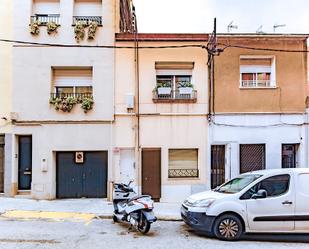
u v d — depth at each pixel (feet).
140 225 30.55
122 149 48.19
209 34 48.24
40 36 47.85
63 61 47.75
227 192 30.99
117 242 27.40
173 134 47.98
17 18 47.88
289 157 49.01
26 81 47.55
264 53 48.34
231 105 47.98
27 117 47.39
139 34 48.01
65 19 48.14
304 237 30.07
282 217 29.30
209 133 47.91
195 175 48.62
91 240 27.84
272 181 30.22
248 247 26.58
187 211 30.58
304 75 48.57
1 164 48.03
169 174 48.39
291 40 48.57
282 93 48.29
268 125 48.06
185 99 47.85
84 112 47.70
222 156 48.75
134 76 48.06
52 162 47.55
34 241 27.14
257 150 48.52
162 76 49.03
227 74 48.08
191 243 27.45
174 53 48.37
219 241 28.35
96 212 39.09
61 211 39.37
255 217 29.14
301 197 29.71
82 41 48.06
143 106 47.91
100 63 47.98
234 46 47.98
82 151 48.55
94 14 49.39
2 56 47.75
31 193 47.19
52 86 48.32
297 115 48.26
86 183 48.83
